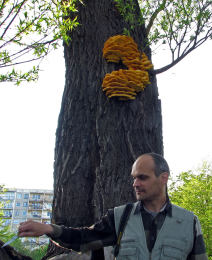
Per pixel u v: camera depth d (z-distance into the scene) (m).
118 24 4.43
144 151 3.76
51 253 3.53
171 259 1.83
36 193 54.44
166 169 2.03
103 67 4.12
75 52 4.44
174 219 1.95
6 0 3.30
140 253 1.87
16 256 1.70
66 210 3.66
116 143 3.72
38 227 1.81
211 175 12.88
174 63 4.23
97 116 3.91
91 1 4.56
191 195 12.51
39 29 3.61
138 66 4.02
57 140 4.12
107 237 2.02
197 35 4.25
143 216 1.99
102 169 3.64
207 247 11.45
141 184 1.95
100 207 3.52
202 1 4.33
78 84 4.21
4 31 3.32
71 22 3.86
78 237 1.97
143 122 3.91
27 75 3.79
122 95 3.77
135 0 4.76
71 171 3.79
